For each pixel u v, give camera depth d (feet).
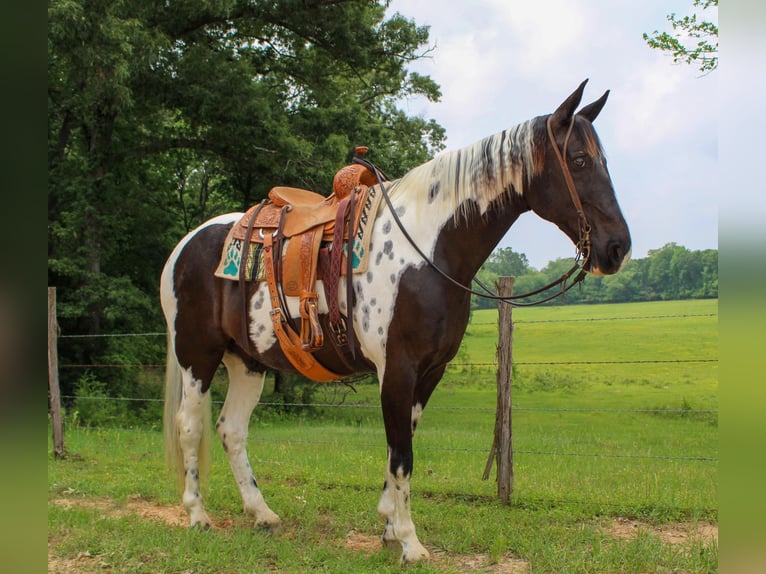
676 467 20.24
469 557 11.58
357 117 44.78
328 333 11.73
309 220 12.03
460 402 46.80
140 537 12.00
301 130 43.68
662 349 54.19
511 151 10.69
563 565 10.75
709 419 37.81
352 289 11.26
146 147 42.16
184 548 11.39
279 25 44.16
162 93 38.91
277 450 22.17
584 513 14.11
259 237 12.48
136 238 47.52
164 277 13.89
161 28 39.29
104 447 22.56
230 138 40.68
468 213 10.93
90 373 39.81
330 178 40.14
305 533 12.80
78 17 29.73
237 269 12.54
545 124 10.57
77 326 40.19
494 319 86.69
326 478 17.44
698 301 77.25
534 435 29.50
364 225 11.45
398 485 11.02
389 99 61.57
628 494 15.53
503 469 15.01
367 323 11.10
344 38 43.27
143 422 36.52
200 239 13.52
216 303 12.98
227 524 13.64
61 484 16.42
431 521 13.38
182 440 13.19
